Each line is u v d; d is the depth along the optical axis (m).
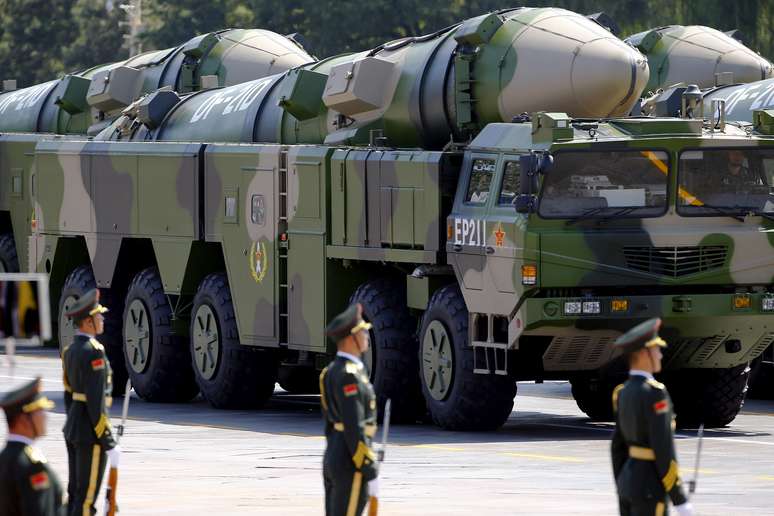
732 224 57.88
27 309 25.66
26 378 84.38
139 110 80.88
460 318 58.84
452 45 64.50
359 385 32.91
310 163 65.56
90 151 78.06
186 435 60.28
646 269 56.81
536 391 80.75
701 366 59.72
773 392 75.31
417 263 61.38
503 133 58.75
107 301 78.19
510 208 57.03
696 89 61.94
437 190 59.62
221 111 77.31
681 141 57.25
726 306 57.53
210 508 42.31
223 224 70.56
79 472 39.59
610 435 59.12
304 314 66.25
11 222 101.62
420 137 65.38
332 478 33.06
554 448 54.66
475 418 59.25
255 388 71.00
